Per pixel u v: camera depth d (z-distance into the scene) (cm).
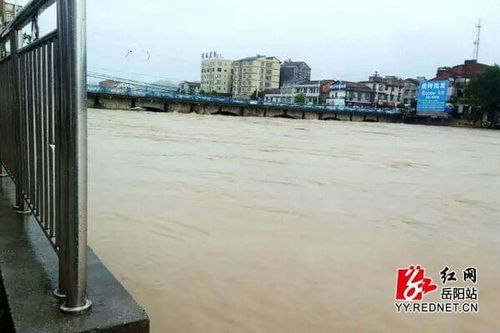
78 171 157
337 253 498
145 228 534
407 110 7500
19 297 171
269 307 352
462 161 1748
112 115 3703
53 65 181
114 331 157
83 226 161
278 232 562
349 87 8506
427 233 625
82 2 153
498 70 6681
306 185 933
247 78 11056
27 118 244
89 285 185
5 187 337
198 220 583
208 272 411
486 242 600
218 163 1177
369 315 354
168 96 5300
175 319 321
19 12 231
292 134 2781
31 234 239
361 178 1100
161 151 1362
